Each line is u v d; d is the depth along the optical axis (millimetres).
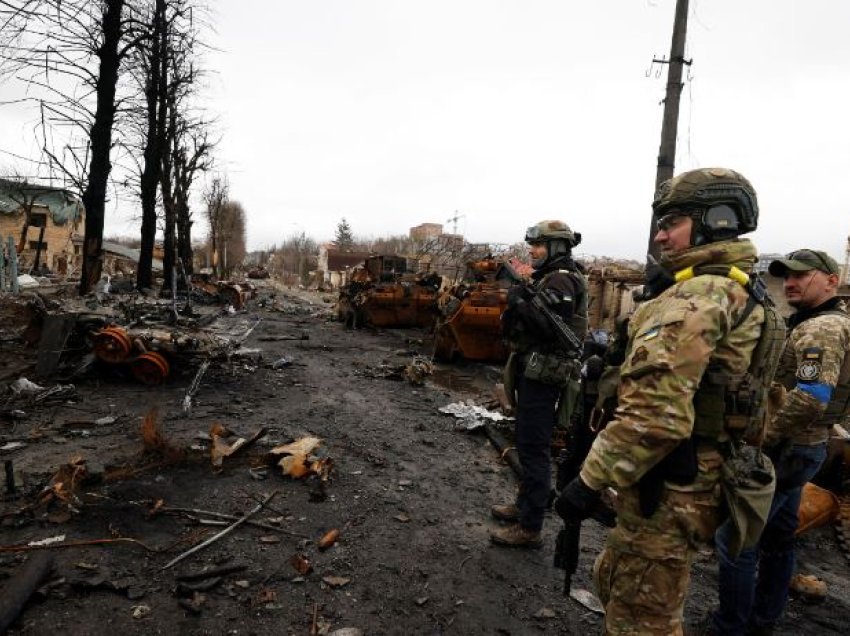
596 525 3820
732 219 1587
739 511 1563
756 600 2494
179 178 22562
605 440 1543
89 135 10438
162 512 3295
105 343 6277
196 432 4832
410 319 14727
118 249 41688
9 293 15477
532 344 3174
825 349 2311
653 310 1593
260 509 3439
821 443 2428
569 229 3338
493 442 5258
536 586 2895
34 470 3777
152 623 2346
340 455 4602
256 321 15500
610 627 1639
